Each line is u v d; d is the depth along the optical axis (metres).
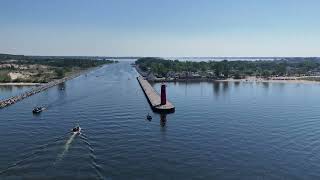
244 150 91.12
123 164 79.88
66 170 73.00
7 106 159.38
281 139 101.75
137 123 121.94
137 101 174.25
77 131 107.25
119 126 116.56
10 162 78.88
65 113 140.38
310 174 75.75
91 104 163.50
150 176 73.44
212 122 124.50
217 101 178.50
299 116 137.12
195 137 103.38
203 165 80.25
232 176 74.31
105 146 92.75
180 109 152.50
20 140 98.00
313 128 115.94
